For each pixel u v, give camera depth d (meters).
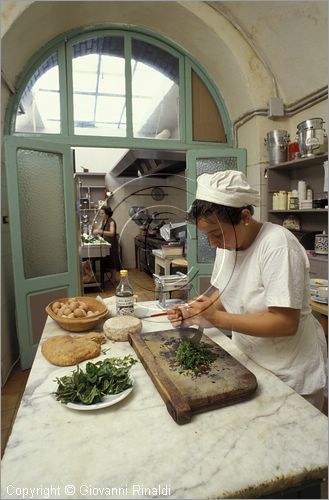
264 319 0.85
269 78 2.73
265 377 0.86
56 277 2.53
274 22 2.41
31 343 2.41
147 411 0.71
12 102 2.45
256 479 0.53
